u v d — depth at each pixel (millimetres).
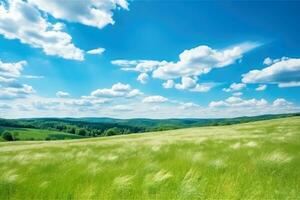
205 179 6621
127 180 6520
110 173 7895
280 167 8000
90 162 10211
